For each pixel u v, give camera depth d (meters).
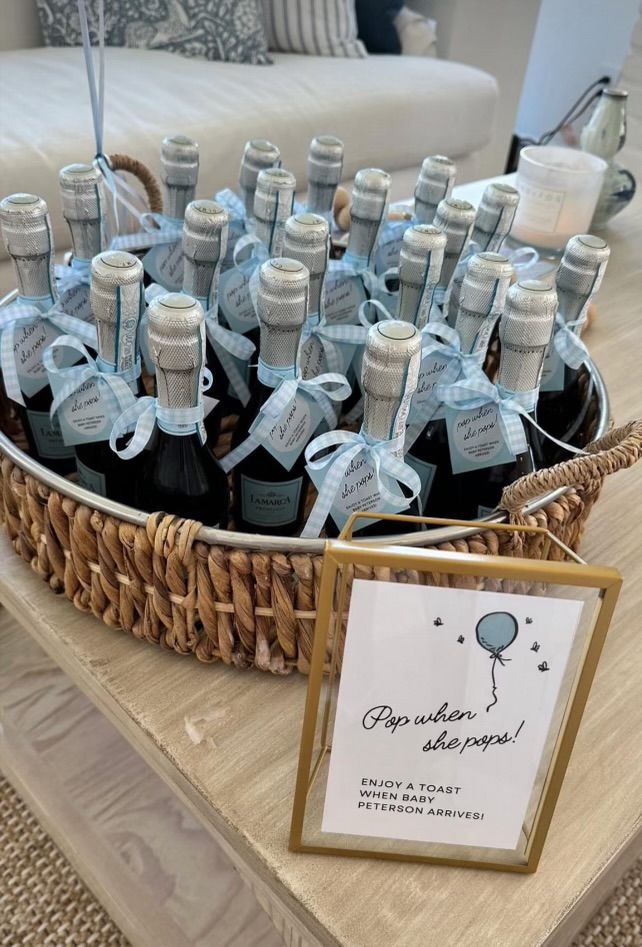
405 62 1.97
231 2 1.76
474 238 0.70
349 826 0.43
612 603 0.36
